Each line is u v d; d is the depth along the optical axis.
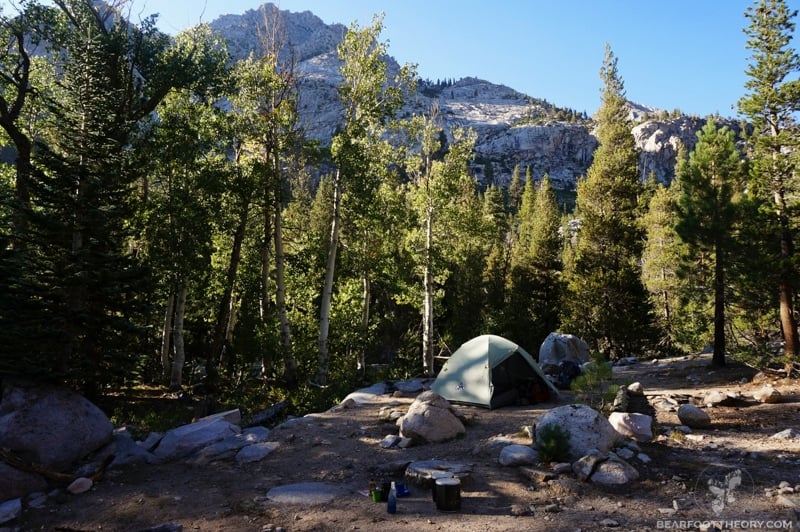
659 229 37.31
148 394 19.52
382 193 27.12
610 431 8.60
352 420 12.54
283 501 7.22
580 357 22.91
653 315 34.88
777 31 20.30
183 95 23.86
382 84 23.20
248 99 21.94
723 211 19.62
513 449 8.63
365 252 29.42
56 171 10.75
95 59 11.52
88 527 6.57
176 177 21.91
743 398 13.38
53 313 10.35
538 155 195.38
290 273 27.11
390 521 6.34
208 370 22.11
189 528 6.39
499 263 50.81
